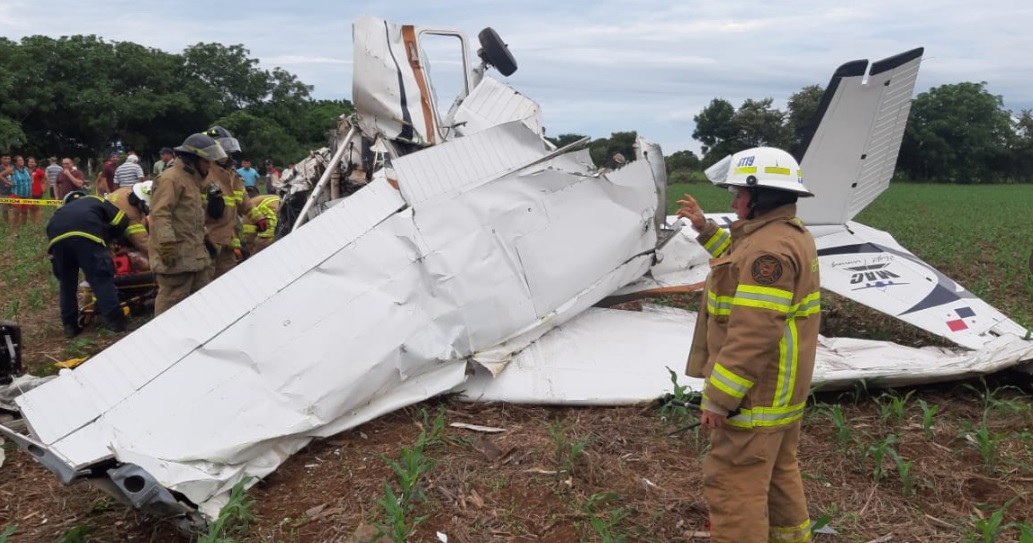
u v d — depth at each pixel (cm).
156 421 378
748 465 285
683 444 432
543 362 507
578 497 369
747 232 288
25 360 607
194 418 385
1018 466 406
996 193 4525
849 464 412
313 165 692
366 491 377
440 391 471
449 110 698
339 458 414
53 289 892
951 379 502
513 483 384
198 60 5250
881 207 2842
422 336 457
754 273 271
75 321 680
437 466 398
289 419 405
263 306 419
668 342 541
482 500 368
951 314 580
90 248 660
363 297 442
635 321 566
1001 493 383
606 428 449
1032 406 496
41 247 1200
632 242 566
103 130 4628
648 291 611
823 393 511
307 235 449
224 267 741
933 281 607
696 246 638
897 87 622
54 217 662
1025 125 7244
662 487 383
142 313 749
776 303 268
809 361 287
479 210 494
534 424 459
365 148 640
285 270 434
